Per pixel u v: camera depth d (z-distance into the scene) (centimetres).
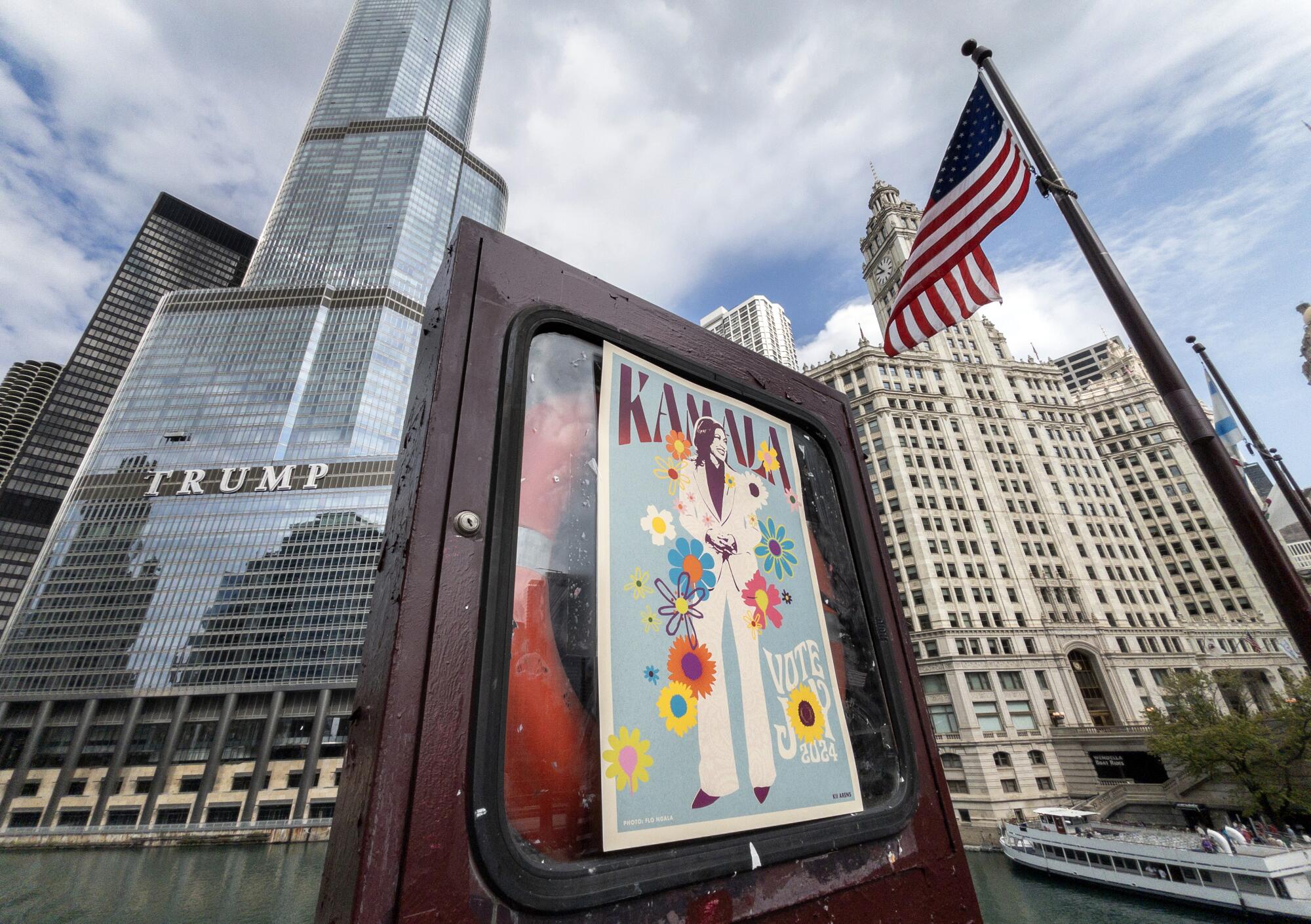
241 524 6012
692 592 154
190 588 5672
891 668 195
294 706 5250
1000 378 5069
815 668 173
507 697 110
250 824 4728
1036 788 3228
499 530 120
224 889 3397
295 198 8806
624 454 157
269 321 7319
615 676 128
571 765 114
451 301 140
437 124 10050
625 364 171
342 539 5900
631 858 111
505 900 95
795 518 198
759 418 208
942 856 170
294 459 6378
